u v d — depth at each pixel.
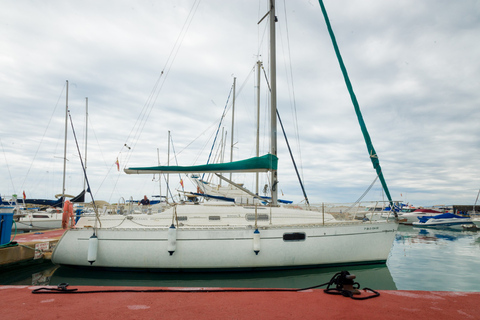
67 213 8.52
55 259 8.15
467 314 2.62
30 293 3.31
